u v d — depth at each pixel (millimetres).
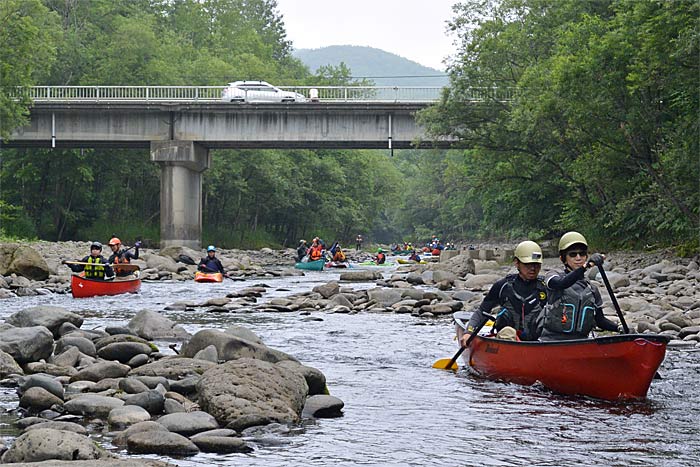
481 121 44344
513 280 10516
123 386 8875
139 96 71750
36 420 7688
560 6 42969
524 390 9891
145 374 9750
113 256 26547
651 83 28516
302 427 7867
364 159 103750
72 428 7266
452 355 12617
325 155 99938
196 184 59406
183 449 6855
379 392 9734
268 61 114375
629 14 30641
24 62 51594
